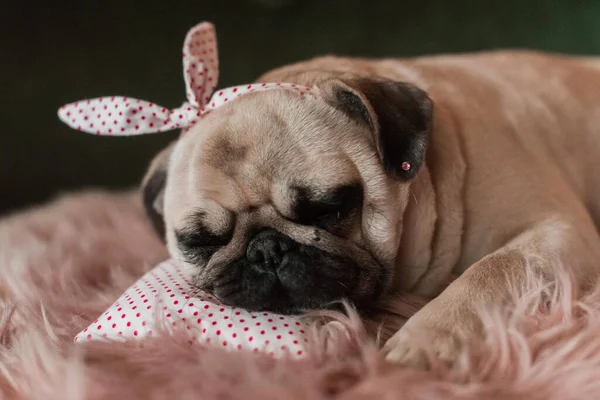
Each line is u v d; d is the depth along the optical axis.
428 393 0.33
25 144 0.80
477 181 0.47
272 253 0.41
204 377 0.35
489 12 0.83
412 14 0.83
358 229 0.43
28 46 0.78
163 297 0.42
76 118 0.47
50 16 0.78
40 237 0.63
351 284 0.41
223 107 0.46
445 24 0.84
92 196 0.75
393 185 0.43
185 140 0.46
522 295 0.39
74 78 0.79
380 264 0.43
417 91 0.44
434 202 0.46
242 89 0.46
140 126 0.47
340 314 0.40
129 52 0.80
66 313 0.46
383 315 0.42
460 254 0.47
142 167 0.85
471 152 0.48
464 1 0.83
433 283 0.47
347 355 0.37
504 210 0.46
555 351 0.36
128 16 0.79
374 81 0.45
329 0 0.83
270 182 0.42
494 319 0.37
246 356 0.36
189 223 0.43
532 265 0.41
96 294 0.50
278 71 0.52
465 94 0.51
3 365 0.39
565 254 0.42
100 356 0.38
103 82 0.80
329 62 0.53
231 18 0.81
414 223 0.45
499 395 0.34
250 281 0.41
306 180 0.42
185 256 0.45
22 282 0.50
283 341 0.38
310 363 0.36
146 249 0.59
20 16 0.77
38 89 0.79
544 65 0.56
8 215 0.77
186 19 0.80
